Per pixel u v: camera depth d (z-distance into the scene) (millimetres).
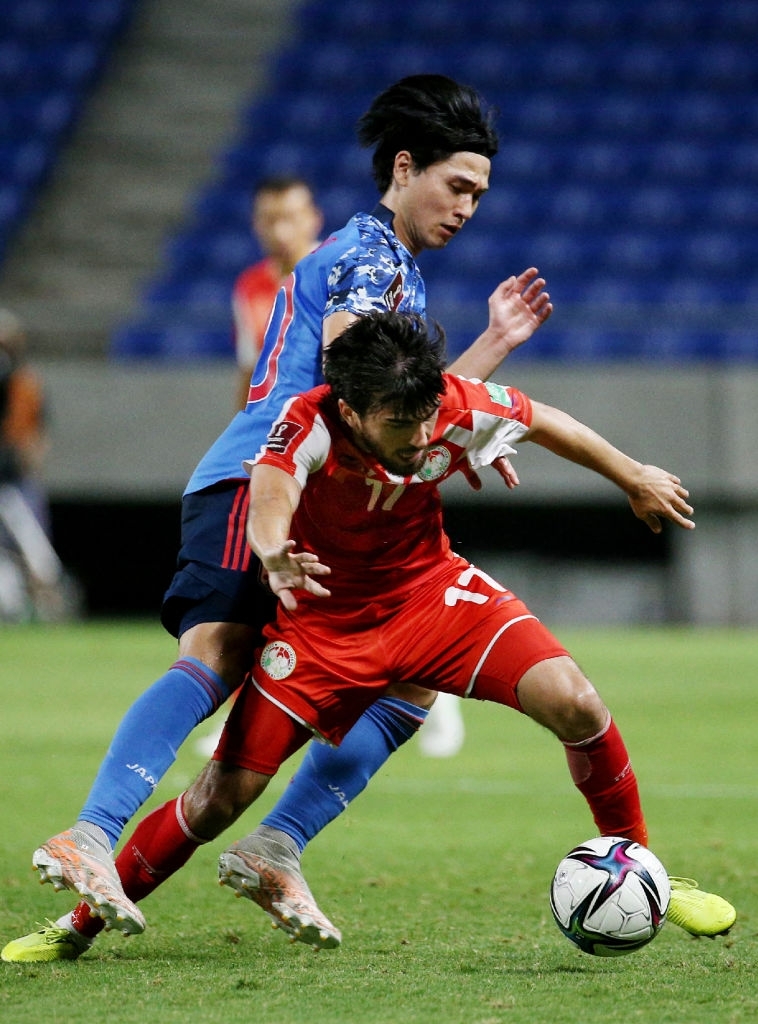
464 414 11250
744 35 69625
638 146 65062
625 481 11891
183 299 60062
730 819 19281
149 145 67188
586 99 67250
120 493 51656
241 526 12062
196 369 51375
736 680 35094
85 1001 9945
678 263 59969
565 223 61906
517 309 13109
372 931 12789
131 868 11820
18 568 48469
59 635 44719
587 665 37969
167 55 71188
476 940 12383
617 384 50156
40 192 65375
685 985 10430
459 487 50469
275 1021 9312
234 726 11523
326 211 63125
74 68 68625
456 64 69188
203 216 63781
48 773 23000
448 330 53906
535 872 15844
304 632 11430
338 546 11250
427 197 12570
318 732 11508
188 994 10172
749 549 50719
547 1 71750
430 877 15523
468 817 19688
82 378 51594
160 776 11406
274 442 10883
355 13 72500
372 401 10367
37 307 58062
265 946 12148
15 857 16375
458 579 11602
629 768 11680
